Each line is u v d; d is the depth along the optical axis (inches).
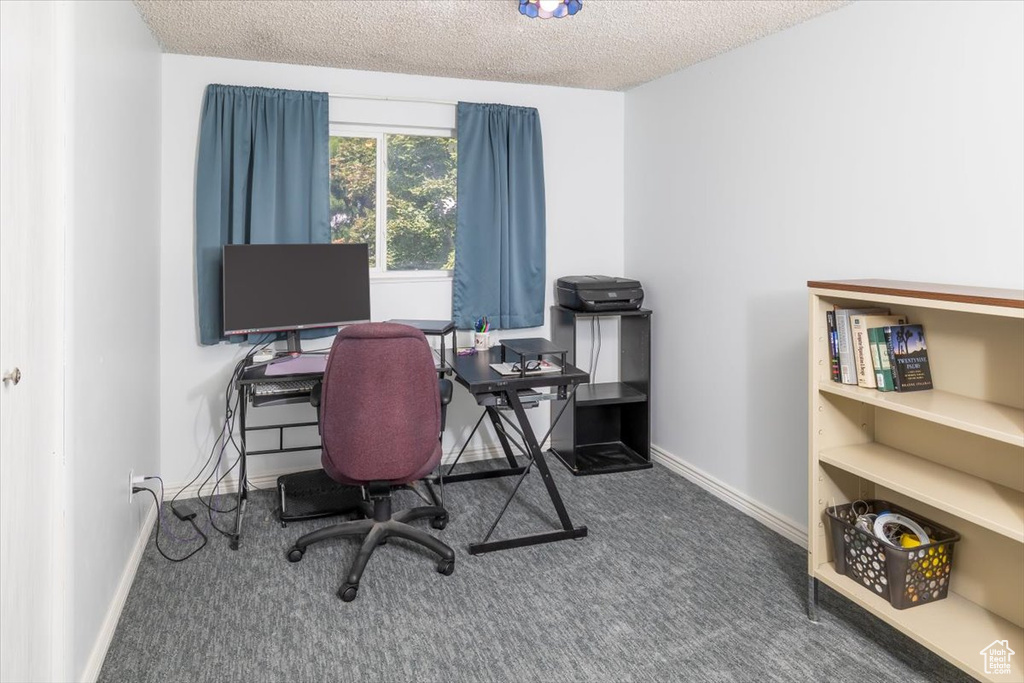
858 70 97.8
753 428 122.6
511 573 101.2
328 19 108.1
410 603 92.5
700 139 134.2
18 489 52.8
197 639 83.6
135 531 102.7
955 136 84.0
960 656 69.0
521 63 134.3
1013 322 75.3
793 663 79.0
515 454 159.0
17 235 52.6
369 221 145.7
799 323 111.0
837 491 90.0
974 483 77.0
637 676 76.7
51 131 61.4
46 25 59.9
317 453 142.9
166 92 126.0
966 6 82.1
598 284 144.8
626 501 130.2
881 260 95.3
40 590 58.7
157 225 122.6
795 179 110.4
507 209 148.1
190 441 132.5
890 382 82.3
